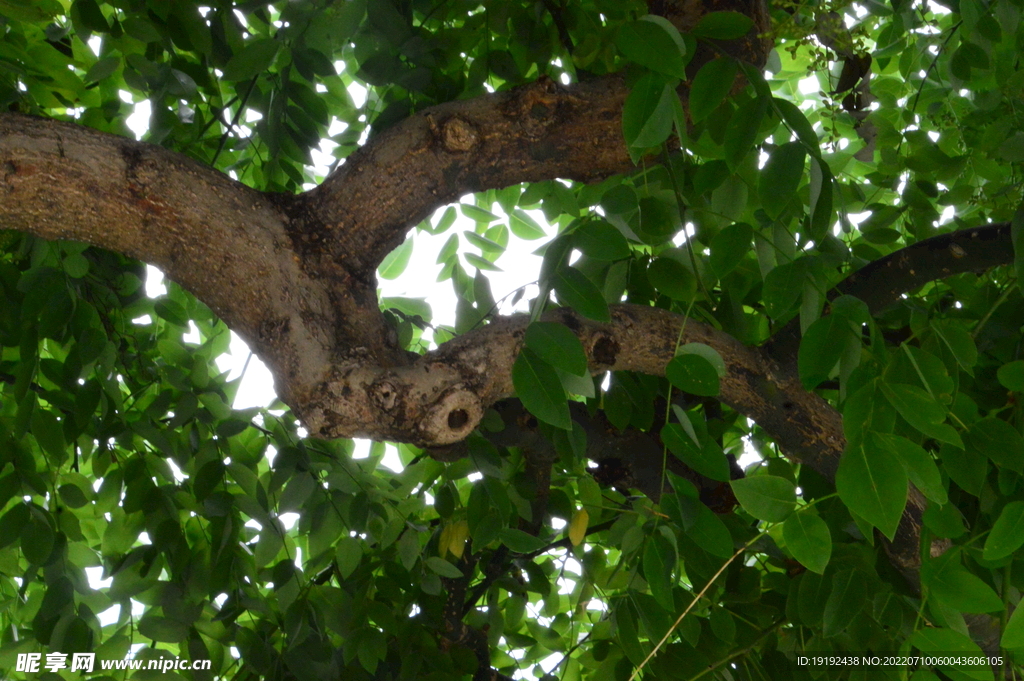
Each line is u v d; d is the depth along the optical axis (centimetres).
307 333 154
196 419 232
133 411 244
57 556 213
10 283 223
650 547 144
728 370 183
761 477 128
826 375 116
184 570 223
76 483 234
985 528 180
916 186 247
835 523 184
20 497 221
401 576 250
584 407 237
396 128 172
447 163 169
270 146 224
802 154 130
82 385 236
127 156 146
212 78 233
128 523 230
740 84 182
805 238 189
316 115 218
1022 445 134
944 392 130
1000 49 224
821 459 187
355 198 165
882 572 204
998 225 174
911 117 243
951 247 176
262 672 221
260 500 219
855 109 269
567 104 174
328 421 154
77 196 141
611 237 133
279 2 217
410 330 242
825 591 171
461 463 249
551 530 286
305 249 161
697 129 175
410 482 249
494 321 166
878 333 129
